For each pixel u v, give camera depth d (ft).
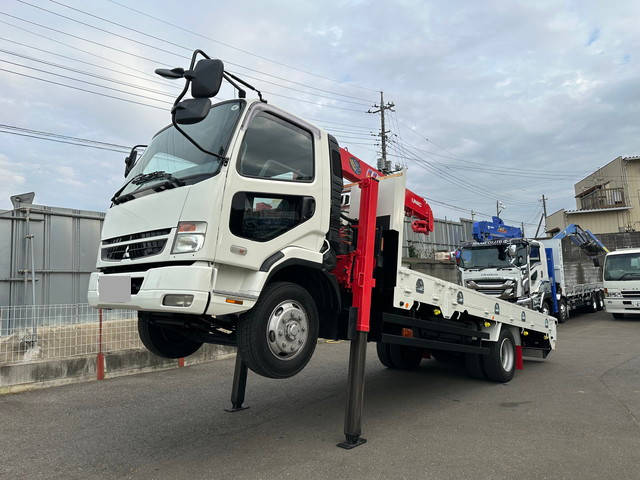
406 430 15.98
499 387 22.77
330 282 14.55
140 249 12.45
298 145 14.23
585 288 60.70
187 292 10.80
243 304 11.55
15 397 21.66
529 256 43.70
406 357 27.12
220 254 11.23
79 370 24.89
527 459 13.07
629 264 52.85
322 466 12.78
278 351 12.45
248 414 18.38
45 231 35.32
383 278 16.51
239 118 12.48
